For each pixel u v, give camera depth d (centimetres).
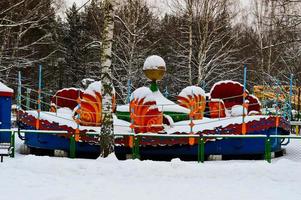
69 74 3494
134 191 821
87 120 1320
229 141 1252
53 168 1000
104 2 1167
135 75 2766
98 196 766
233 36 3033
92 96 1332
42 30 3241
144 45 3281
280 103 1953
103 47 1152
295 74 3014
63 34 3653
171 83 3475
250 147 1257
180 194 802
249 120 1255
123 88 2717
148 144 1220
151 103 1281
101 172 986
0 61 2609
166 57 3512
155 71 1452
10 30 2795
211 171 995
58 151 1288
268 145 1144
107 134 1137
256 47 3325
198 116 1462
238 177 972
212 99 1544
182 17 3019
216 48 3145
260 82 3300
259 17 3378
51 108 1647
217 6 3012
